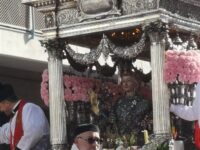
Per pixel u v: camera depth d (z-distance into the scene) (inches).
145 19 480.7
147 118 536.7
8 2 647.1
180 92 488.7
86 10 511.8
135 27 494.0
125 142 516.4
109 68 598.5
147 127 533.0
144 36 486.0
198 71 482.6
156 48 476.7
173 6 488.7
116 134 538.3
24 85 785.6
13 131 468.8
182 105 487.5
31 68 718.5
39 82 802.8
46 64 692.1
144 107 539.2
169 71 476.1
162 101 473.4
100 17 505.0
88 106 573.9
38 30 671.8
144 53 589.0
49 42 531.5
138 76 598.9
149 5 480.7
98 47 515.5
